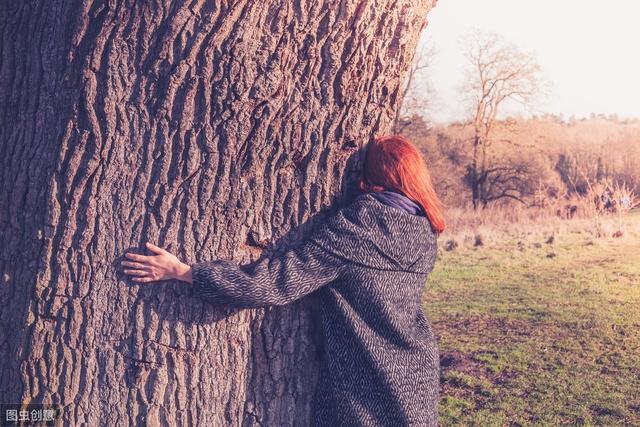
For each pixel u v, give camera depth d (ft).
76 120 7.63
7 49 8.00
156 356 7.84
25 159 7.89
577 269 38.22
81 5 7.49
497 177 94.84
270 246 8.12
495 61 95.40
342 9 7.67
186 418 7.97
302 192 8.14
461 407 20.04
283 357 8.40
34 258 7.84
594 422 18.42
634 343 24.38
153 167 7.67
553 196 83.56
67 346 7.81
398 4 8.00
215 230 7.86
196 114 7.61
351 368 7.83
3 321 8.05
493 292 34.50
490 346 25.35
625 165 84.64
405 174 8.14
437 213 8.23
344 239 7.64
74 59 7.61
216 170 7.75
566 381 21.43
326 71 7.86
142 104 7.57
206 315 7.96
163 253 7.65
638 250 42.55
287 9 7.54
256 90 7.59
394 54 8.20
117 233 7.73
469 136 99.91
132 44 7.47
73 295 7.78
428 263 8.20
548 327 27.25
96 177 7.66
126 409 7.82
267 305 7.50
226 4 7.33
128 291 7.77
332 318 7.97
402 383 7.76
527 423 18.65
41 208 7.80
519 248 47.19
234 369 8.16
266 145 7.88
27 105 7.91
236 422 8.20
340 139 8.17
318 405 8.22
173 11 7.37
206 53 7.45
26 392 7.88
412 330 8.09
